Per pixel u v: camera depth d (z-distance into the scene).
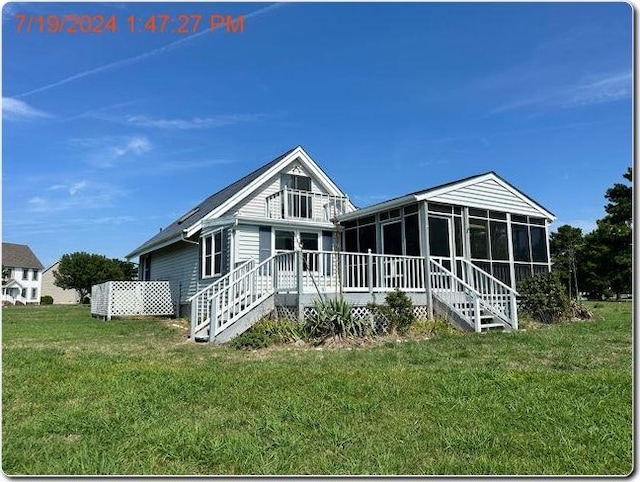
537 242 16.09
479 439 3.58
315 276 15.27
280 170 17.81
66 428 3.86
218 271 15.34
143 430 3.79
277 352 8.07
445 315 11.69
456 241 13.67
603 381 5.30
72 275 49.44
